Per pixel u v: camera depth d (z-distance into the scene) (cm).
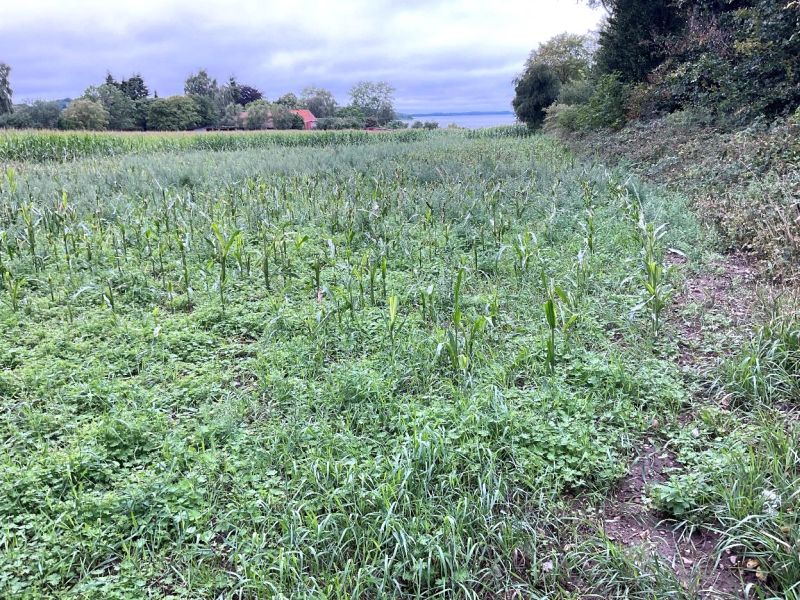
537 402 356
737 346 414
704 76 1372
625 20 1864
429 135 3048
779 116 1080
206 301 542
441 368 408
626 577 243
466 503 267
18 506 276
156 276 615
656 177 1026
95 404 370
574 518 278
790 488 266
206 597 238
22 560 248
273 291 571
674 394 364
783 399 356
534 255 630
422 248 684
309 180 1033
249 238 738
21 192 953
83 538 261
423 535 258
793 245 539
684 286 548
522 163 1200
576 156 1403
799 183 670
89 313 507
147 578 244
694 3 1636
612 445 329
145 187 1010
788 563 233
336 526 263
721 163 903
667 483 292
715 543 265
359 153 1580
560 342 437
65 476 292
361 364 407
